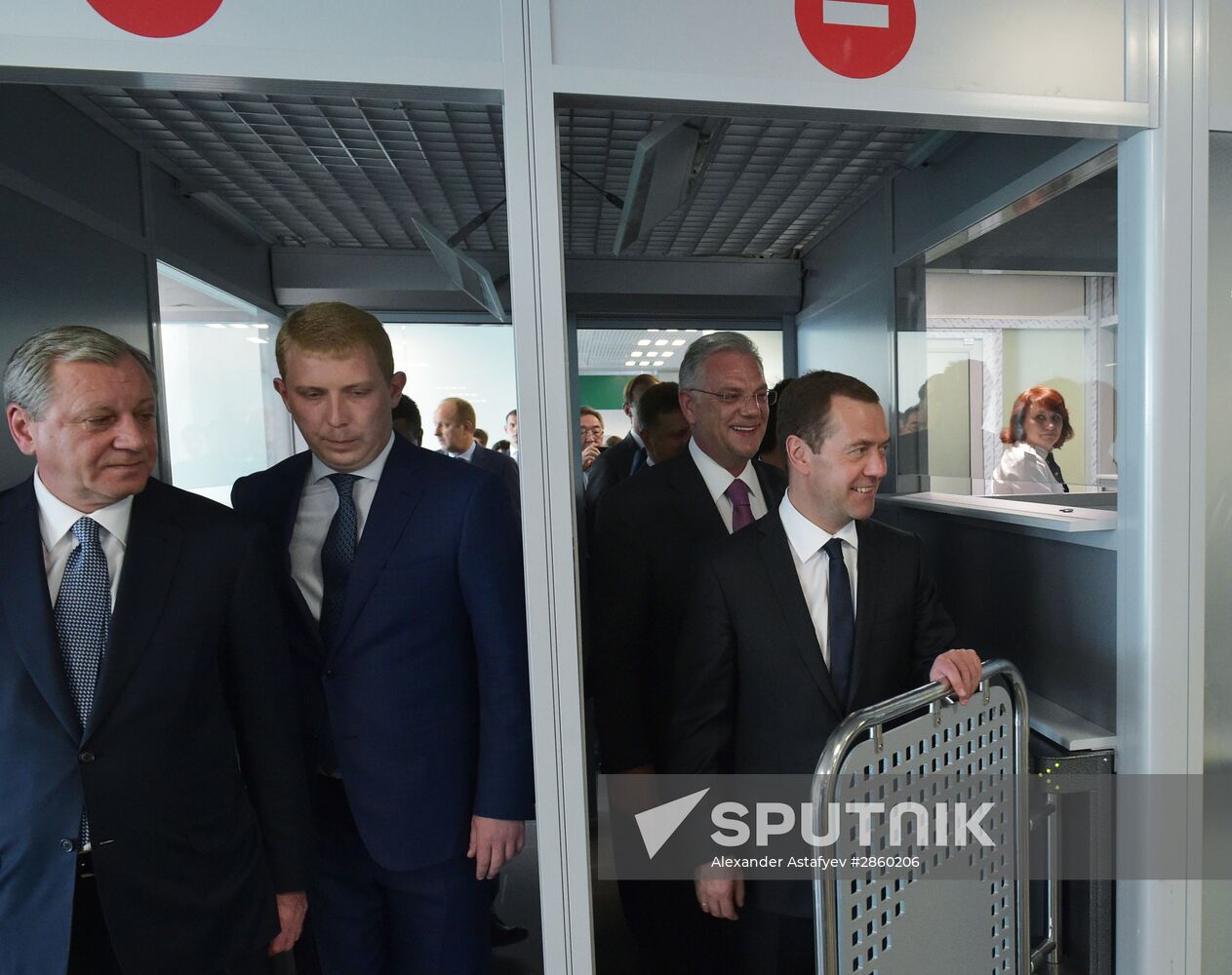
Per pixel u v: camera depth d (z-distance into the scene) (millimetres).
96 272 2080
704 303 3445
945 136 2115
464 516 1210
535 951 1993
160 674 1005
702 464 1646
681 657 1309
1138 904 1505
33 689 957
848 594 1271
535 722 1191
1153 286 1386
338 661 1215
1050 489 1833
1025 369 1902
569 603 1184
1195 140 1364
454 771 1266
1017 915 1376
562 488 1171
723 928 1543
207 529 1077
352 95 1116
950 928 1252
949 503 2061
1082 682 1655
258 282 3275
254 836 1152
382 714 1215
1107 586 1566
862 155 2355
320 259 3398
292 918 1194
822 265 3221
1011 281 1955
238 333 3168
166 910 1020
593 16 1134
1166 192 1361
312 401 1162
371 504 1237
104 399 939
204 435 2848
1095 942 1559
